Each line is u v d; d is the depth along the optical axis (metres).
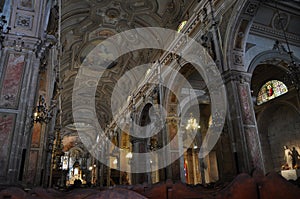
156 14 16.52
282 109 14.10
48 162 15.46
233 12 9.16
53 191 3.66
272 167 14.20
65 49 19.44
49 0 8.51
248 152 7.94
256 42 10.18
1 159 6.27
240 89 8.77
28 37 7.44
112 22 18.33
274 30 10.66
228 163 8.80
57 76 16.84
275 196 2.86
